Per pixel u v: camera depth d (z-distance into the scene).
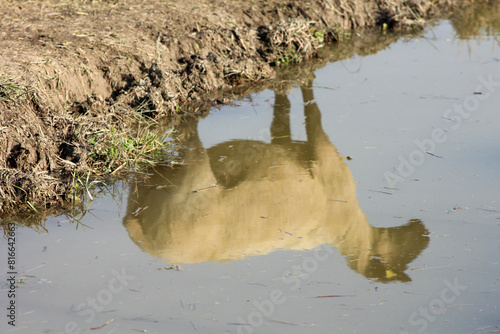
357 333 4.32
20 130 6.76
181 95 8.82
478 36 11.55
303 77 9.77
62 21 9.61
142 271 5.10
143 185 6.71
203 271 5.09
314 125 7.95
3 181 6.26
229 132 7.98
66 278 5.01
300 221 5.92
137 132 7.83
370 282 4.94
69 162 6.80
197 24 10.05
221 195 6.37
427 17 13.01
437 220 5.79
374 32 12.03
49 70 7.89
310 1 11.68
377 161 6.95
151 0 10.93
